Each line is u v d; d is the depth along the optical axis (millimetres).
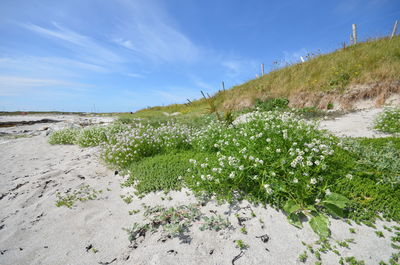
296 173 2957
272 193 2840
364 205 2604
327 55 14148
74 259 2184
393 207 2529
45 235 2598
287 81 13125
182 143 5816
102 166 4898
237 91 16000
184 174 3758
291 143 3855
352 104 8859
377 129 5848
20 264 2156
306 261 1944
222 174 3258
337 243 2121
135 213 2898
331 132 5789
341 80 10008
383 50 10852
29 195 3621
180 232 2400
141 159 4891
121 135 6895
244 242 2205
